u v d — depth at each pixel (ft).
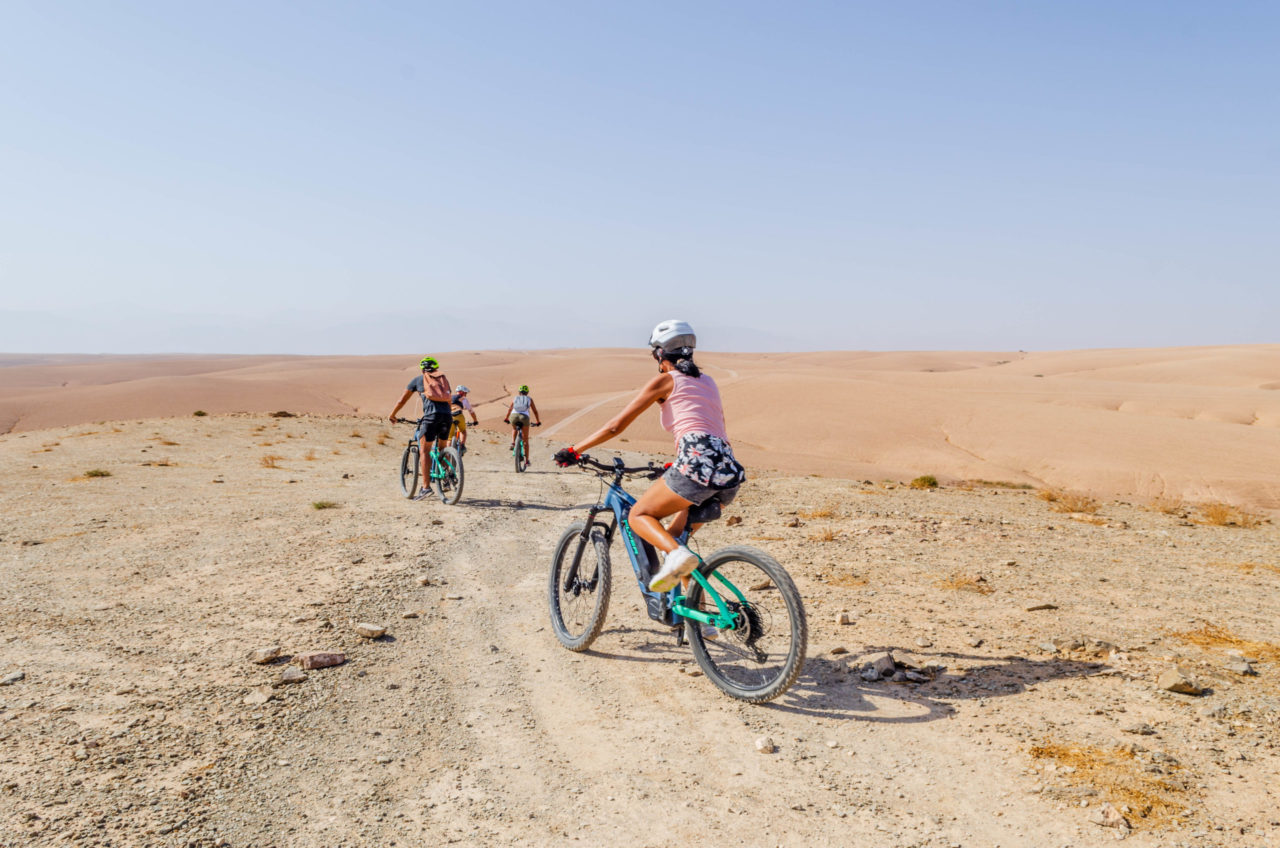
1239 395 420.36
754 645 13.61
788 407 365.20
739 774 10.81
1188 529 30.81
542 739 12.09
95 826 9.14
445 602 20.06
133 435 71.92
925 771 10.64
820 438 309.83
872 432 310.45
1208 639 15.65
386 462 60.64
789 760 11.19
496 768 11.07
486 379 643.86
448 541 27.96
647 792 10.34
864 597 19.72
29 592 19.67
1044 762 10.61
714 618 13.61
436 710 13.19
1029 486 76.54
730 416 367.04
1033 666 14.37
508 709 13.29
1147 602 18.81
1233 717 11.72
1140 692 12.88
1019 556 24.75
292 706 13.08
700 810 9.83
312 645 16.21
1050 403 381.40
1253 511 46.44
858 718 12.51
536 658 15.97
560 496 42.70
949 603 19.03
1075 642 15.28
